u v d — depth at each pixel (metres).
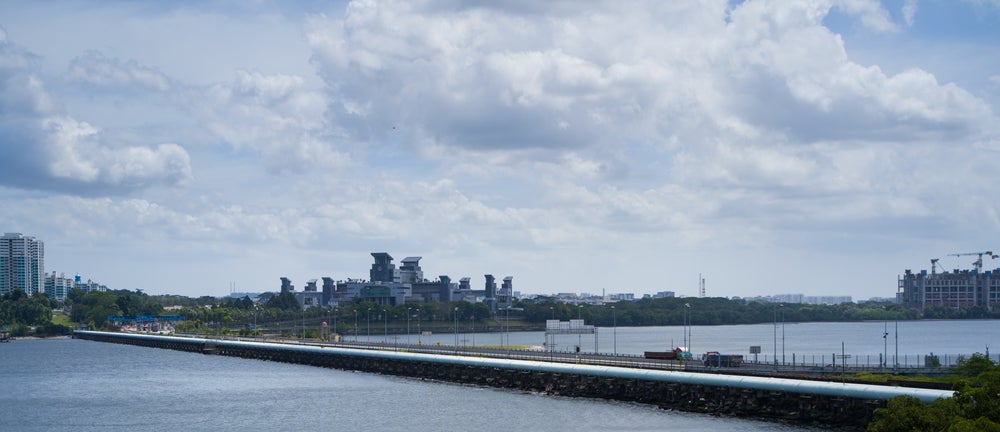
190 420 170.88
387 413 170.25
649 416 154.50
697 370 172.62
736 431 136.50
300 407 184.38
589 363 199.12
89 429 163.88
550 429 145.00
